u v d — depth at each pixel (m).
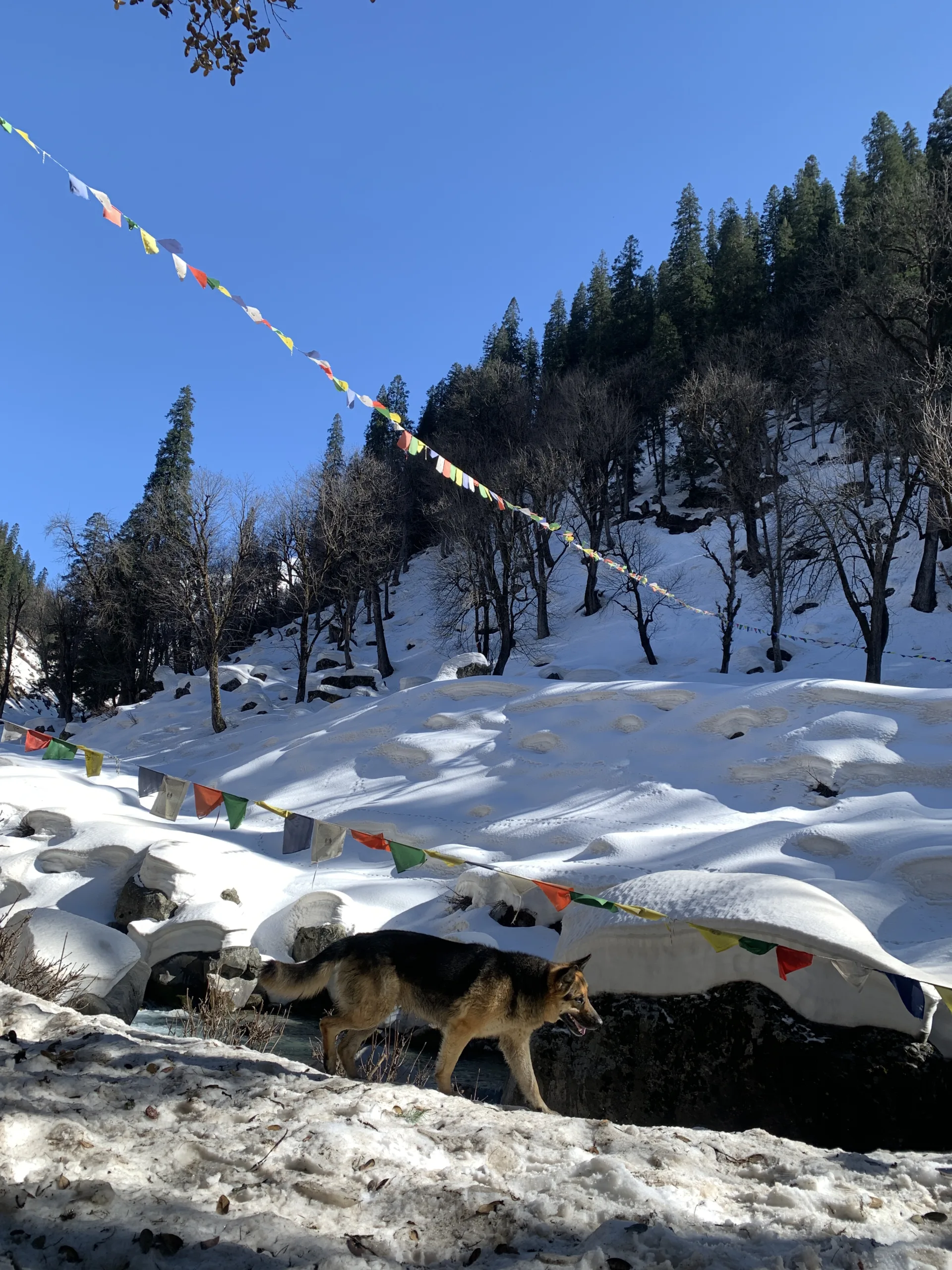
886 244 43.19
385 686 50.00
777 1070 7.64
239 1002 13.59
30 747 8.02
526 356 106.94
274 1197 3.71
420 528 83.38
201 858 17.39
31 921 11.50
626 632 48.78
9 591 79.75
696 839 18.38
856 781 20.45
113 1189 3.49
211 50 8.20
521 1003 6.67
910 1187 4.70
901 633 40.03
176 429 77.56
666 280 92.69
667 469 72.94
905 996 6.48
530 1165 4.46
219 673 50.69
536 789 23.91
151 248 6.36
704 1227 3.78
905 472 34.78
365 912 16.36
